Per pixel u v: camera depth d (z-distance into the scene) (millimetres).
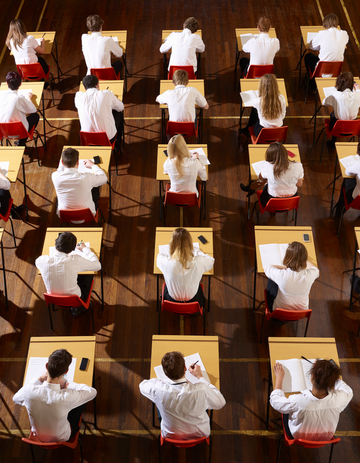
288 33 8023
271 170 4582
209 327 4613
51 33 6867
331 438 3227
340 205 5508
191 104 5430
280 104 5289
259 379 4262
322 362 3023
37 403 3086
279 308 3953
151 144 6340
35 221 5488
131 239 5328
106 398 4148
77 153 4422
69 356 3162
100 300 4801
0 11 8555
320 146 6309
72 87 7164
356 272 5012
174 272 3766
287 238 4289
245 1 8664
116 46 6320
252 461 3805
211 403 3125
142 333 4578
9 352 4445
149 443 3898
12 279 4980
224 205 5656
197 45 6371
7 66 7547
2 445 3889
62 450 3871
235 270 5059
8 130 5391
